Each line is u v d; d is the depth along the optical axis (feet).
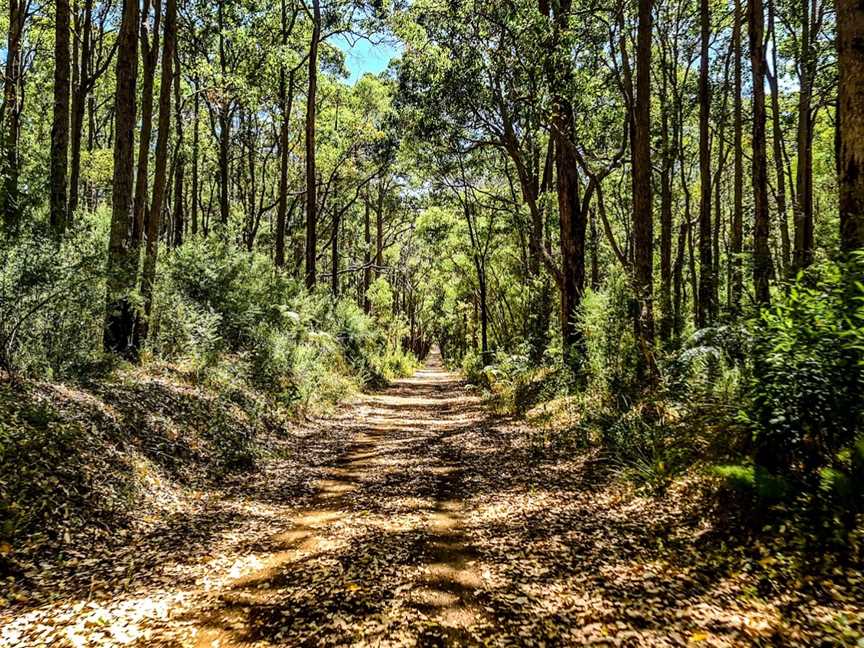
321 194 107.14
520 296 100.12
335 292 108.88
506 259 109.09
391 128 102.37
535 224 61.00
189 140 87.51
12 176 28.12
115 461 24.29
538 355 70.08
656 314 38.29
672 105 69.00
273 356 49.78
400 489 29.07
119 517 21.33
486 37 52.80
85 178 92.12
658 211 90.99
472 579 17.67
